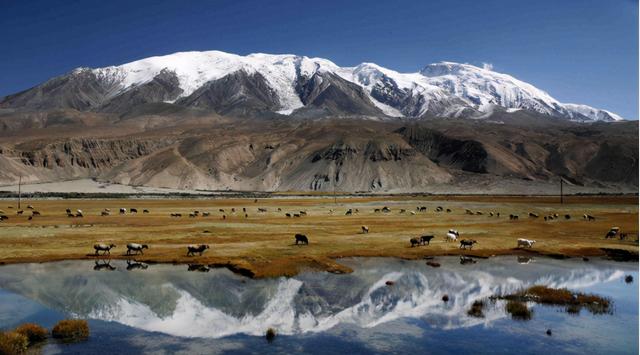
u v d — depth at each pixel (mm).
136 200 160625
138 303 26969
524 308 25359
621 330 22266
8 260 39156
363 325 23250
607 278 34438
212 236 54656
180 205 128625
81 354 19047
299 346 20297
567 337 21266
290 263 38344
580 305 26625
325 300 27891
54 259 39875
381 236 55812
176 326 22969
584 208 119688
